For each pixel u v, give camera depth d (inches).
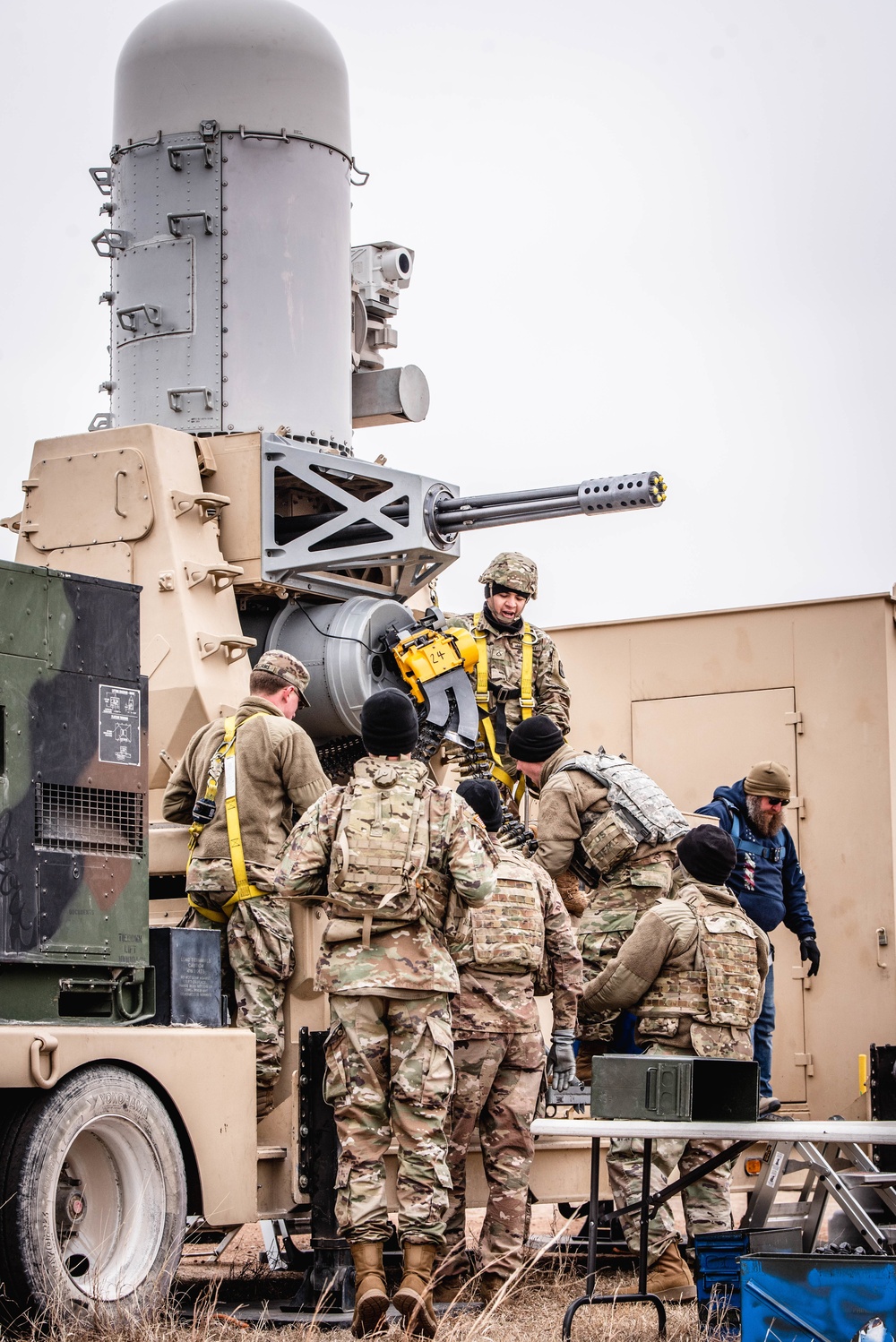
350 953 239.6
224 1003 268.8
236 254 345.1
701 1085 230.2
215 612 315.9
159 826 300.5
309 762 283.4
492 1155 271.7
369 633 334.6
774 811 340.5
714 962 279.0
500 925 270.5
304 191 351.3
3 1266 219.5
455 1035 268.8
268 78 350.0
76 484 321.4
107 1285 230.1
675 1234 274.7
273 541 328.2
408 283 392.5
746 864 336.8
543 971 285.1
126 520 315.6
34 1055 222.2
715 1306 238.7
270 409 344.2
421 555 342.0
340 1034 240.4
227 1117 254.2
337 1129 246.7
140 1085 239.1
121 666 249.9
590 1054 322.7
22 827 232.7
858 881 390.6
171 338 344.8
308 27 357.4
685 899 284.2
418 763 248.5
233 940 278.8
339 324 356.8
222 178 346.6
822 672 401.4
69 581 243.8
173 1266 239.1
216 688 308.2
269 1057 276.5
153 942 255.8
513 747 331.9
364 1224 234.7
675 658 417.1
